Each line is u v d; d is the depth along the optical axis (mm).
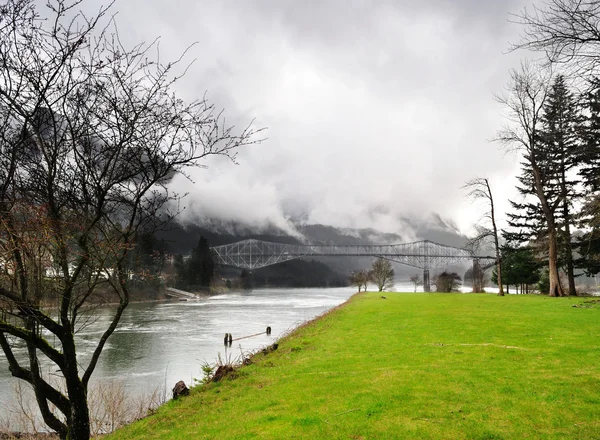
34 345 5754
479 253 66125
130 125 5176
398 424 6934
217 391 10789
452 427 6684
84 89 5125
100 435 9742
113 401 11859
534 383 8664
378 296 49969
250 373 12367
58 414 12742
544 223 41500
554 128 33125
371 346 14633
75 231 5395
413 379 9555
